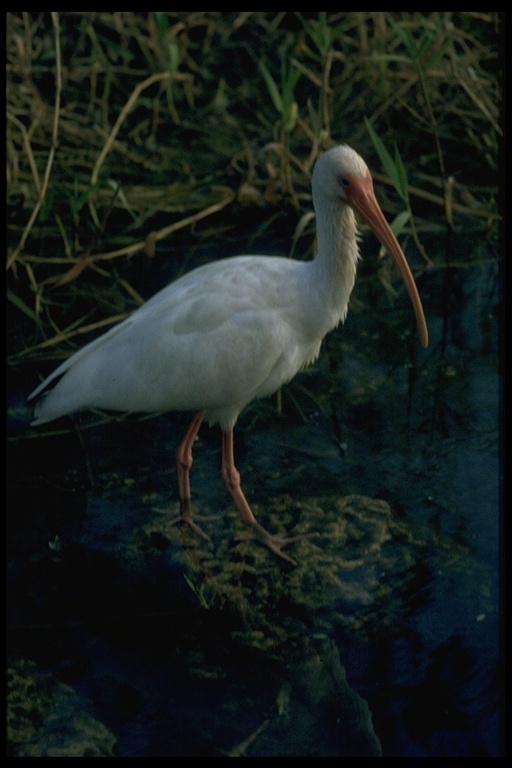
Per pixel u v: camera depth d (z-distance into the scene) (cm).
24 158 1163
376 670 674
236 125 1227
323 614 721
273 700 664
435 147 1184
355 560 760
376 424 878
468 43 1250
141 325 780
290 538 782
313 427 881
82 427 893
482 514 788
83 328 985
